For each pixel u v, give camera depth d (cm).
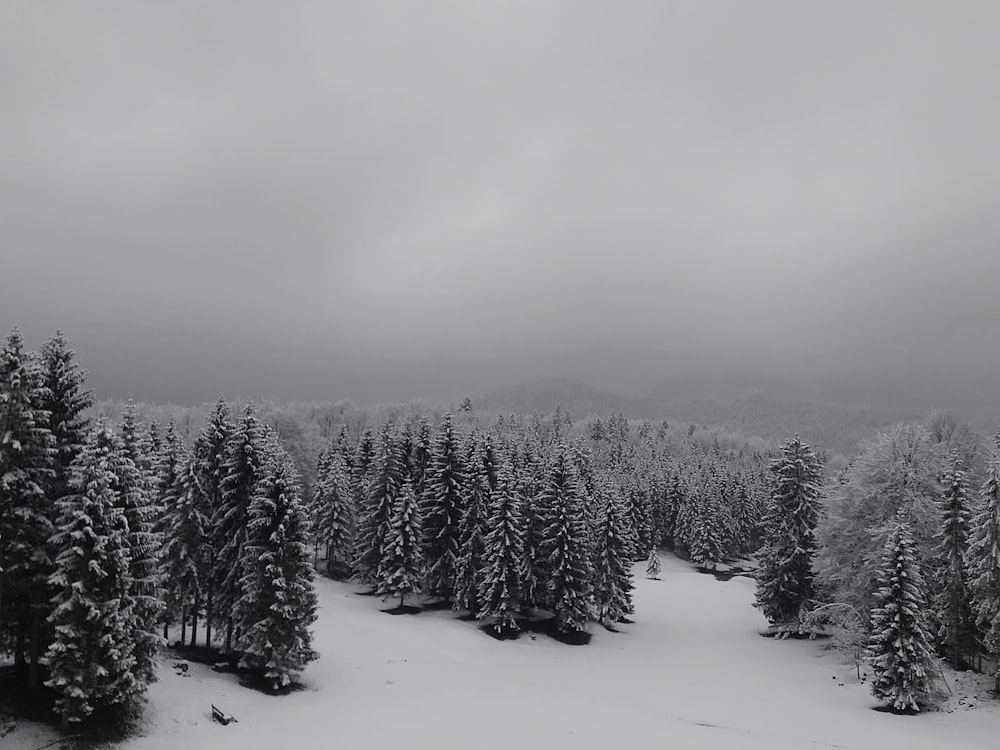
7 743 2177
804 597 4841
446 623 4916
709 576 8825
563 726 2845
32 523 2356
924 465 4275
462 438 5906
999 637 3288
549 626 5078
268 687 3183
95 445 2389
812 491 4912
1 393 2212
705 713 3238
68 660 2288
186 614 3612
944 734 2891
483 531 5181
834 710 3306
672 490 10856
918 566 3434
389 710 2956
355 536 6347
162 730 2519
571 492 4978
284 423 8725
